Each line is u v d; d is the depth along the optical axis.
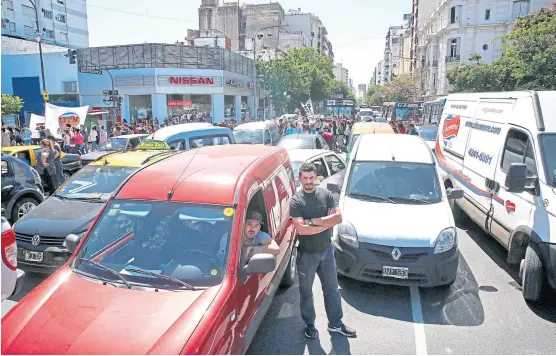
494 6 44.66
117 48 33.94
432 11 61.94
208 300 3.06
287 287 5.59
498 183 6.27
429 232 5.21
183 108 33.66
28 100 36.47
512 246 5.60
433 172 6.40
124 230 3.69
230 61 37.44
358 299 5.27
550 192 4.93
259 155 4.88
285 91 45.62
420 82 59.62
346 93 105.31
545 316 4.85
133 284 3.27
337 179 8.68
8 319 3.02
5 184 7.43
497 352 4.15
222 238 3.49
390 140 7.32
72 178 7.13
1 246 4.10
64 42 61.56
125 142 13.73
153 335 2.73
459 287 5.60
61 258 5.51
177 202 3.74
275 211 4.68
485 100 7.59
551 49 21.06
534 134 5.45
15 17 52.66
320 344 4.27
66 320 2.90
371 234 5.25
